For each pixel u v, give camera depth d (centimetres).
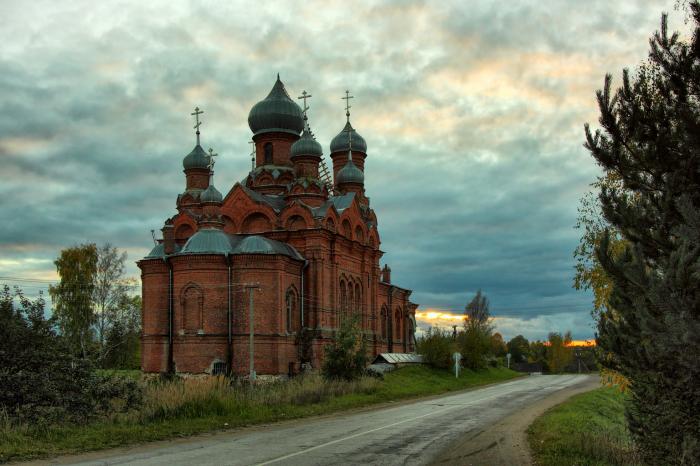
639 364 1386
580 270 2339
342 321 4625
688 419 1295
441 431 2428
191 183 6800
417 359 6969
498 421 2833
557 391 5238
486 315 12162
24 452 1745
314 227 5650
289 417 2897
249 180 6650
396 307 7962
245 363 5006
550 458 1742
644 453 1565
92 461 1662
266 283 5131
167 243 5538
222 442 2067
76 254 7294
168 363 5222
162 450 1877
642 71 1405
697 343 935
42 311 2419
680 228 978
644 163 1342
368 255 6606
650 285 1083
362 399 3922
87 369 2420
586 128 1435
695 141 1194
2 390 2161
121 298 7369
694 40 1288
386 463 1681
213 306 5094
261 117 6631
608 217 1404
